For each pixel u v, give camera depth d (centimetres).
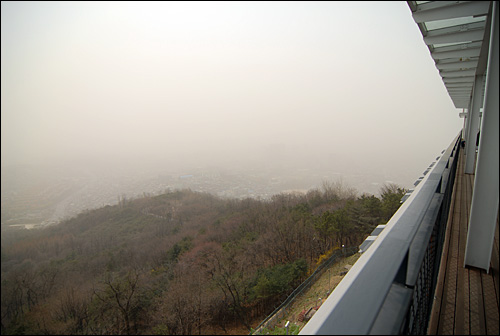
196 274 1948
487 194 188
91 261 2836
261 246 2112
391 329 68
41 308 2048
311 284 1326
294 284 1484
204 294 1628
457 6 278
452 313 158
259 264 1891
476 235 198
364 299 66
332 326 61
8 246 3347
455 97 900
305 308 1100
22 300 2191
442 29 346
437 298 172
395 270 73
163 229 3719
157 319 1576
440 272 203
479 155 183
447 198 262
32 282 2406
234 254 2109
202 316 1523
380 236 121
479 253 198
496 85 160
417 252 105
